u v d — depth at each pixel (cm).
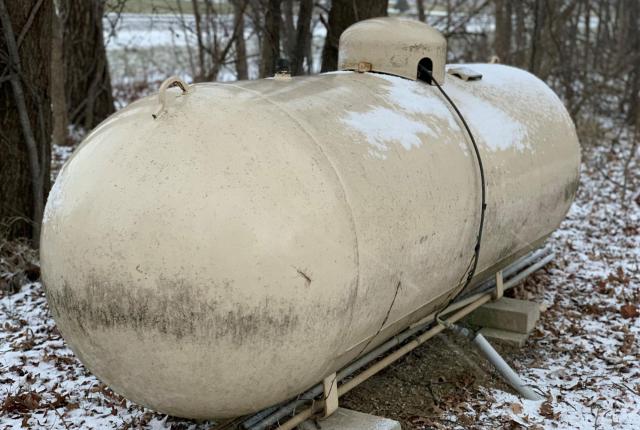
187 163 316
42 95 743
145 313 311
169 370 321
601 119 1758
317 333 331
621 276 753
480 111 495
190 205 308
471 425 459
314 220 322
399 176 380
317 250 321
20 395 488
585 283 741
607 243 880
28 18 705
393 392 499
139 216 309
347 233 334
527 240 566
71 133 1338
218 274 305
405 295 397
